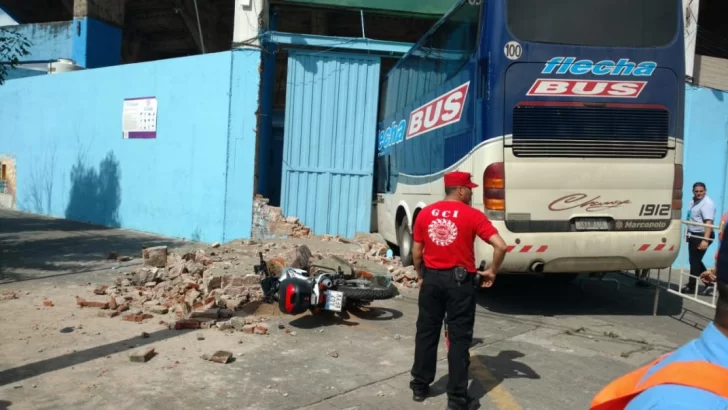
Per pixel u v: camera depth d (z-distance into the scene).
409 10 12.53
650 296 8.48
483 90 6.56
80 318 6.26
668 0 6.72
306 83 12.12
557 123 6.52
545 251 6.55
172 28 21.52
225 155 12.03
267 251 9.33
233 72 11.86
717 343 1.29
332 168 12.26
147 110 13.55
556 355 5.64
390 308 7.20
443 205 4.38
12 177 17.77
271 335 5.93
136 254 10.63
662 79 6.67
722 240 1.33
